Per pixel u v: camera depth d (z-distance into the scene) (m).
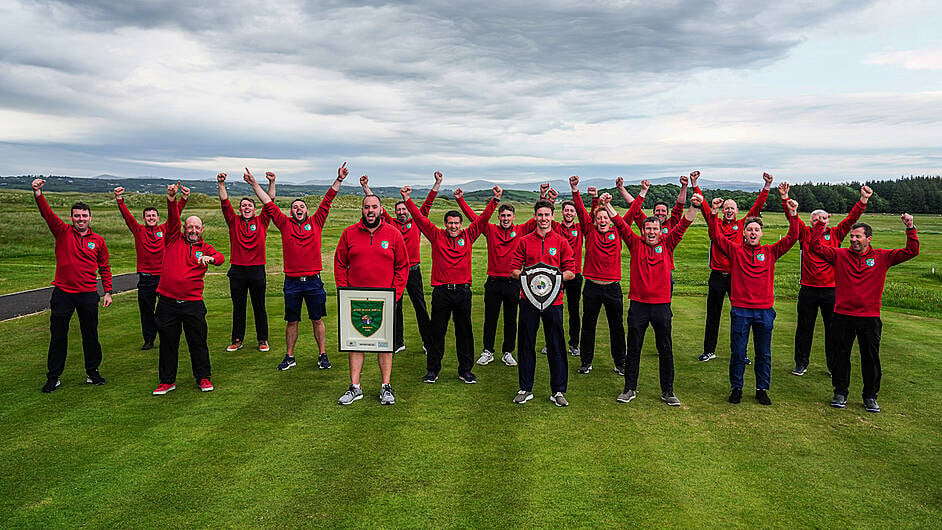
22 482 4.44
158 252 8.52
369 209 6.34
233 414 5.93
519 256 6.65
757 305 6.40
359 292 6.32
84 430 5.46
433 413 6.02
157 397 6.46
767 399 6.45
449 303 7.04
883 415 6.08
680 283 17.31
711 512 4.07
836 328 6.37
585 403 6.40
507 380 7.30
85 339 6.86
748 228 6.36
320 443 5.20
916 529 3.88
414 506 4.11
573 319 8.81
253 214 8.52
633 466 4.79
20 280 16.72
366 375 7.44
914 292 14.84
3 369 7.55
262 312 8.68
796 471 4.73
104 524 3.86
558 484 4.45
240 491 4.31
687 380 7.34
